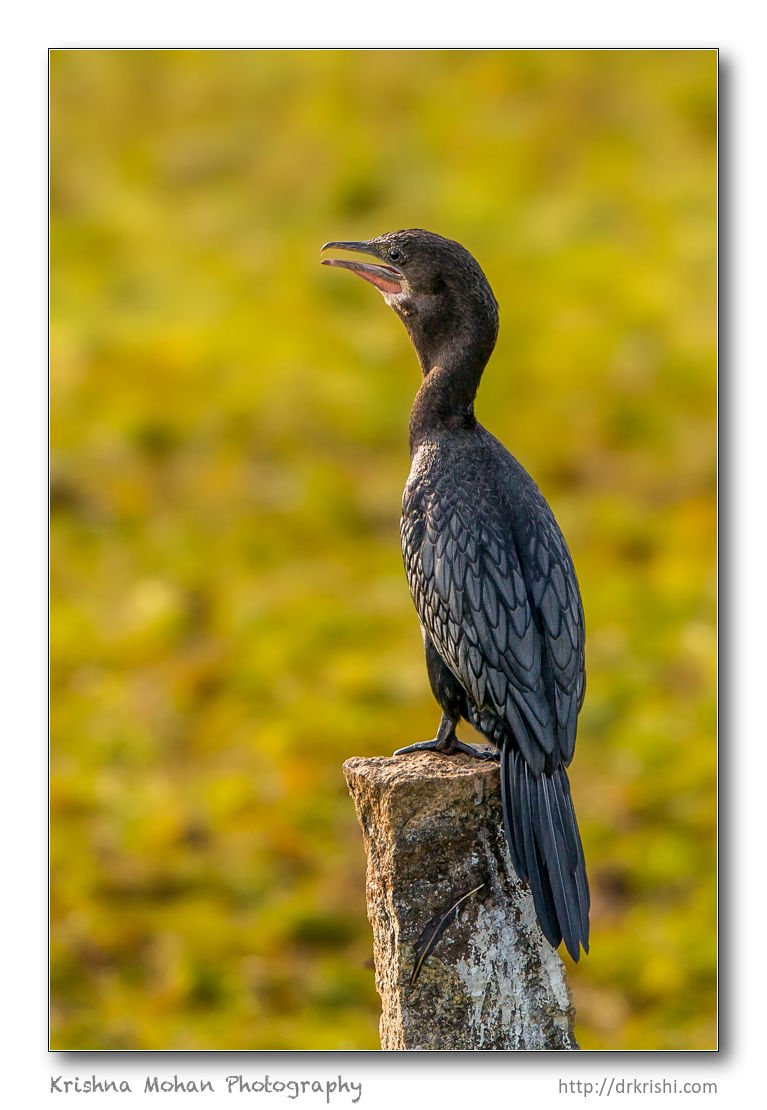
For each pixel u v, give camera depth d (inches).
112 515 701.3
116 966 432.5
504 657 249.1
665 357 808.3
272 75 1169.4
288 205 997.8
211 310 879.1
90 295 892.0
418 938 243.9
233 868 478.3
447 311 279.1
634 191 980.6
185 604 637.9
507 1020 246.1
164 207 1008.2
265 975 428.5
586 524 685.3
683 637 600.4
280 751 536.4
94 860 480.7
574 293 875.4
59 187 1019.3
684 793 506.9
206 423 769.6
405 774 248.5
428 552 260.7
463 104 1099.9
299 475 728.3
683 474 722.8
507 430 756.0
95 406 780.6
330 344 842.2
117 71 1177.4
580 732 549.3
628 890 466.6
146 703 572.4
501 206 969.5
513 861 237.1
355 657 597.9
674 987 421.1
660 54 1131.3
